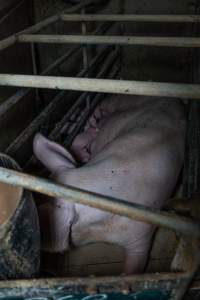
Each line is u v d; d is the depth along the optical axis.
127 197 1.38
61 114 2.71
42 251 1.38
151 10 2.70
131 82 1.00
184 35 2.73
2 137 2.15
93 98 2.53
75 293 0.87
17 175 0.76
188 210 1.09
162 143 1.62
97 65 2.48
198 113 1.54
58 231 1.31
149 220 0.73
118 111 2.28
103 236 1.38
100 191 1.37
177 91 0.97
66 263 1.48
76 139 2.18
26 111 2.51
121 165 1.45
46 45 2.72
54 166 1.56
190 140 1.61
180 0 2.62
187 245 0.94
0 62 2.16
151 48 2.81
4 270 0.89
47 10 2.65
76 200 0.74
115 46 2.69
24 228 0.89
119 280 0.84
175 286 0.85
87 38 1.52
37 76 1.08
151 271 1.47
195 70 2.15
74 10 2.09
